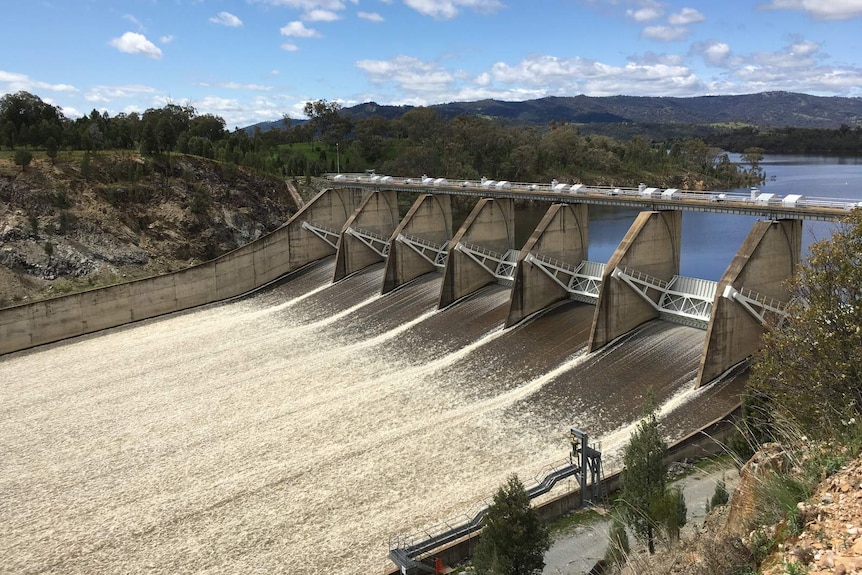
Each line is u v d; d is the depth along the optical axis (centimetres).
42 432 4372
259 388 4897
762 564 1237
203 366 5469
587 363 4459
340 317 6488
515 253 6344
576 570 2533
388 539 2984
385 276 6762
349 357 5416
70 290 7362
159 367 5522
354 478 3541
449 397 4438
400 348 5462
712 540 1425
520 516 2153
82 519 3353
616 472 3150
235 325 6669
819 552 1114
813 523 1217
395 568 2700
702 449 3284
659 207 4781
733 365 3912
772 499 1407
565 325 5062
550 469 3394
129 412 4619
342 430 4100
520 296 5278
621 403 3959
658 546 2219
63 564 3014
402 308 6316
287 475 3625
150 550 3073
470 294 6159
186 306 7356
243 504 3384
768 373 1973
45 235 7731
